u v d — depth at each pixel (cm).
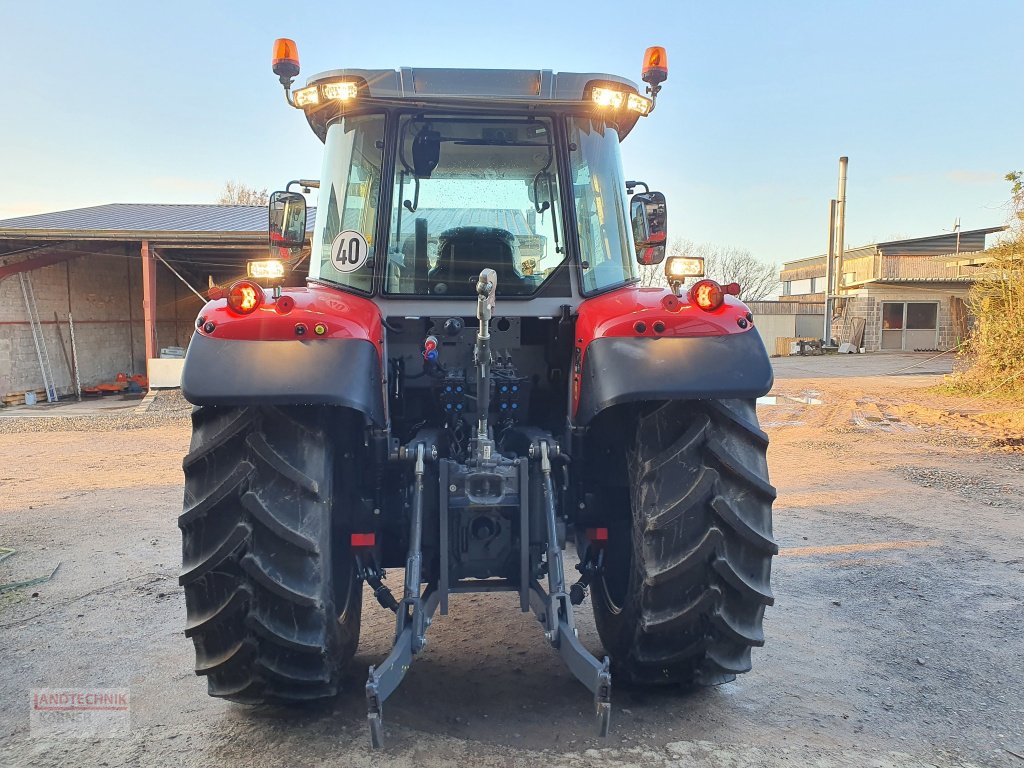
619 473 293
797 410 1212
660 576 250
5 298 1605
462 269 310
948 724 274
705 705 287
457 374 297
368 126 312
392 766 242
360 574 275
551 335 318
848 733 267
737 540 255
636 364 254
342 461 273
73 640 357
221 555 238
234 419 246
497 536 268
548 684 306
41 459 895
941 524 557
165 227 1666
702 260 274
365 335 256
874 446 894
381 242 307
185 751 254
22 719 279
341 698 291
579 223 317
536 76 304
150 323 1587
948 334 3028
